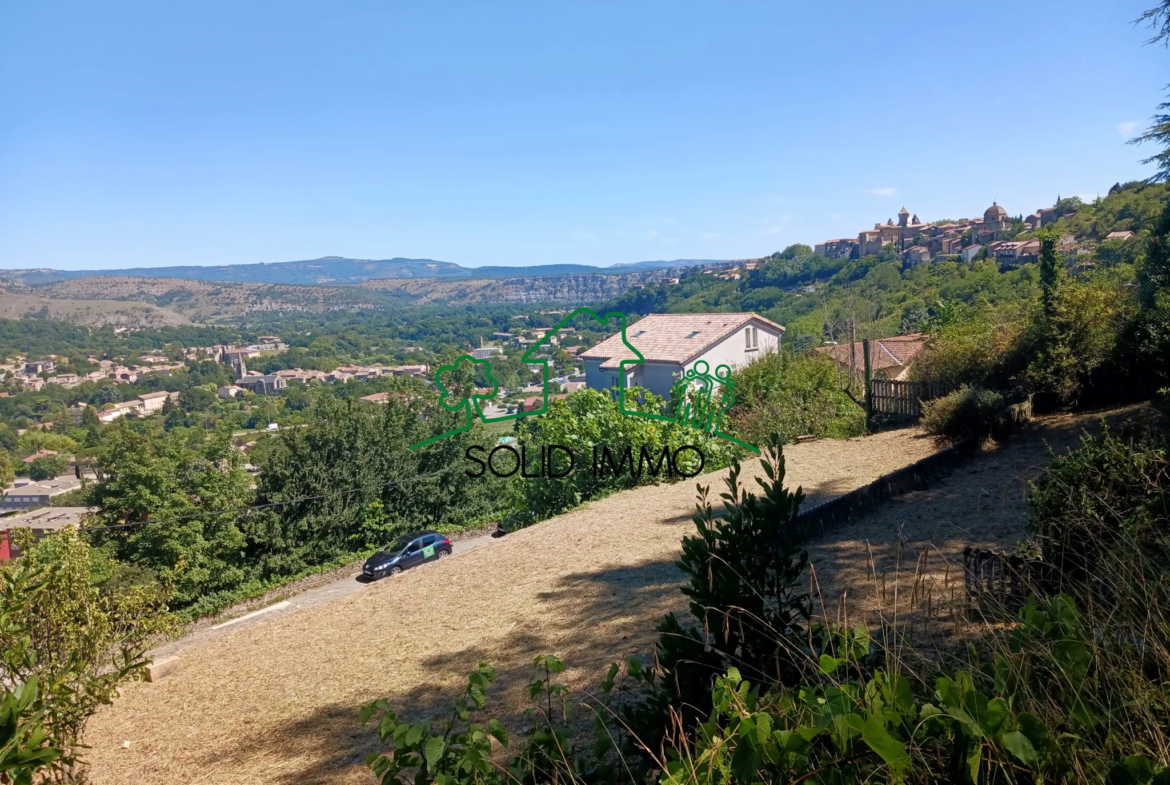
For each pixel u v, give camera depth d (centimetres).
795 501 368
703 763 229
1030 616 255
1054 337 1585
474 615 1038
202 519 2416
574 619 922
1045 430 1443
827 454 1683
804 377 2167
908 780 207
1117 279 1691
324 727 757
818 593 341
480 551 1430
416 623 1062
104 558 2173
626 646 765
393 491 2853
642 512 1484
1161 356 1386
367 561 2422
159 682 1030
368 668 916
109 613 732
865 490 1103
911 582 674
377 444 2862
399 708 751
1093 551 401
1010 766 198
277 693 893
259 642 1131
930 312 4859
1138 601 282
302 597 2322
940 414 1512
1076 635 251
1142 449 507
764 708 250
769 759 209
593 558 1216
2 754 270
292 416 2806
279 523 2588
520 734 586
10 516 3059
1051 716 224
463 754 303
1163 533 390
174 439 2547
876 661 326
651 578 1041
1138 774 178
